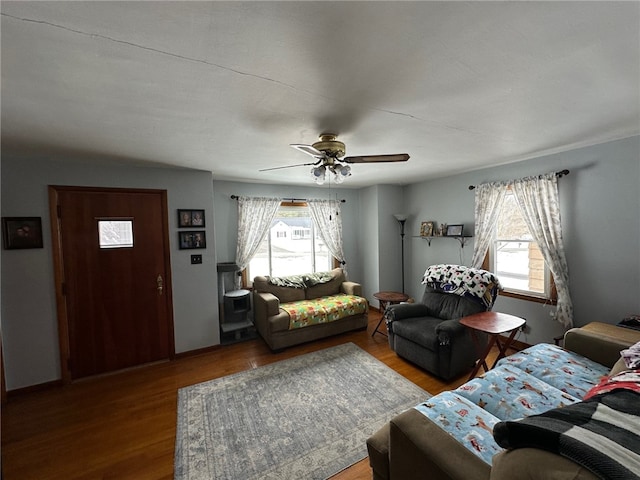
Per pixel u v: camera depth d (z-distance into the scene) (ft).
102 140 7.11
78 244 9.32
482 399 5.28
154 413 7.50
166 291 10.69
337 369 9.60
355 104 5.40
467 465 3.34
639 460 2.27
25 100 4.90
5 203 8.34
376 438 4.69
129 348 10.13
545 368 6.26
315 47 3.65
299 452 6.02
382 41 3.56
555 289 9.70
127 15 2.99
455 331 8.64
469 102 5.45
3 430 6.95
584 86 4.89
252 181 13.75
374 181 14.73
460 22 3.25
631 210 7.91
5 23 3.02
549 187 9.42
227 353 11.21
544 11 3.10
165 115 5.69
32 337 8.73
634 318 7.61
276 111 5.63
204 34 3.34
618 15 3.17
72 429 6.94
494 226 11.35
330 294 14.61
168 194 10.56
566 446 2.50
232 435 6.56
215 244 12.14
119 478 5.51
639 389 3.70
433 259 14.39
